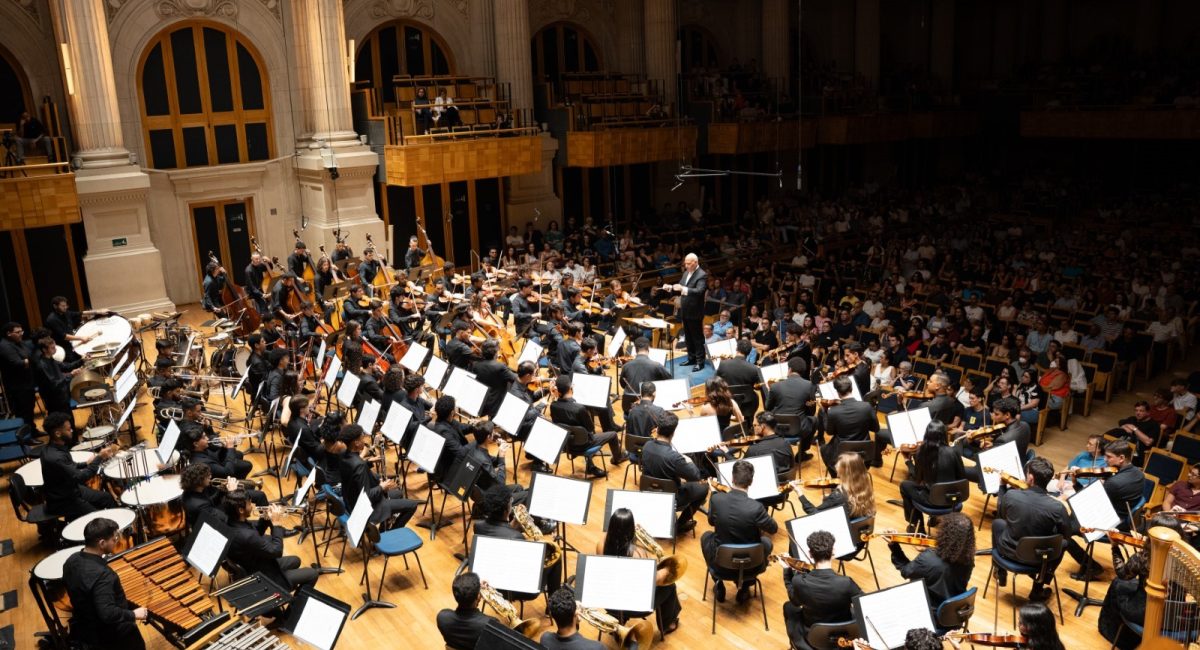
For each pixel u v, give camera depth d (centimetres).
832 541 712
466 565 944
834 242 2919
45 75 2011
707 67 3219
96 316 1538
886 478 1202
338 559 984
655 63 2892
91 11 1905
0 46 1953
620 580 702
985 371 1627
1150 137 2998
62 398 1297
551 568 820
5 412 1349
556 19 2836
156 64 2152
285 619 722
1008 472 964
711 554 848
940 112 3509
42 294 2061
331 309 1700
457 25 2603
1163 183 3597
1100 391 1639
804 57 3512
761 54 3350
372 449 1034
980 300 2102
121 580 777
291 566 874
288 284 1692
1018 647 618
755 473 921
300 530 1043
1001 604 884
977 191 3566
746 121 2900
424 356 1307
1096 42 3756
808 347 1494
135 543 912
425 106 2280
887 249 2589
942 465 954
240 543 797
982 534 1034
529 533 816
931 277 2333
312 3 2195
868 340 1811
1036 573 842
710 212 3062
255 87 2297
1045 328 1733
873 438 1322
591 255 2428
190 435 978
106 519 725
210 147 2255
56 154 1872
